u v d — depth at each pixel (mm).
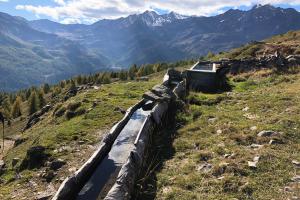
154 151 14109
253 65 33094
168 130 16859
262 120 16469
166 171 12031
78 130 18297
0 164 16891
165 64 116000
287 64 31188
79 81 125938
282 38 55188
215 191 10227
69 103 26781
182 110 19766
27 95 152625
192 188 10617
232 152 12852
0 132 71562
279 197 9586
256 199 9609
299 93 21188
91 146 15797
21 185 12867
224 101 21984
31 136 23797
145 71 112938
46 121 29172
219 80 28188
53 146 16141
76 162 14055
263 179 10625
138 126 16219
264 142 13625
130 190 9906
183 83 26125
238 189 10172
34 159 14938
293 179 10523
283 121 15539
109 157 12828
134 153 11438
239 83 28453
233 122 16656
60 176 12945
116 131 14898
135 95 27000
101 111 21625
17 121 83938
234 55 50406
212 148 13555
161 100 18844
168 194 10219
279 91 22781
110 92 28688
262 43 51062
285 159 11812
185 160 12898
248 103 20375
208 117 18109
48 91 150000
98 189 10547
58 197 9203
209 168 11750
